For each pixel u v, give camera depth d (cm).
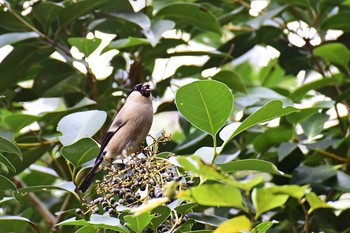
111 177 781
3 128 1055
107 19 1180
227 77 1167
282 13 1302
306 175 1048
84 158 898
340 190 1057
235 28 1382
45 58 1229
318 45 1253
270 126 1159
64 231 1148
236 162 760
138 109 1084
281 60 1281
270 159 1147
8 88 1181
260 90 1180
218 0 1321
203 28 1205
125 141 1078
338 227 1061
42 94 1204
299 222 1095
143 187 758
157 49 1198
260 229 721
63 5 1127
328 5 1212
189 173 790
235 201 596
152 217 716
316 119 1109
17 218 877
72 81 1175
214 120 749
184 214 759
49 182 1289
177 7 1162
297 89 1144
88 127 905
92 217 753
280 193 592
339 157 1077
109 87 1188
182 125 1202
